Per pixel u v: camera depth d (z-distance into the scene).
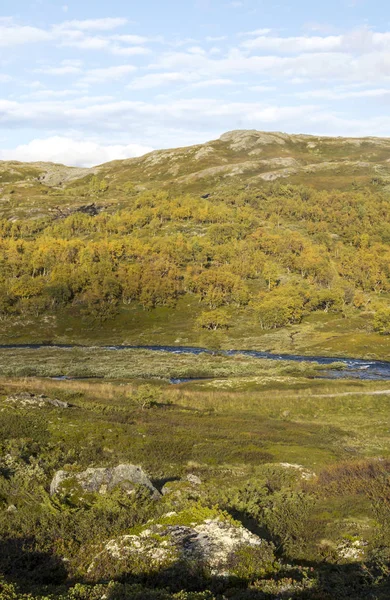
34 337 148.75
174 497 18.06
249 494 19.78
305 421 46.03
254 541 12.97
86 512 16.02
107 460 25.09
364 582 12.10
